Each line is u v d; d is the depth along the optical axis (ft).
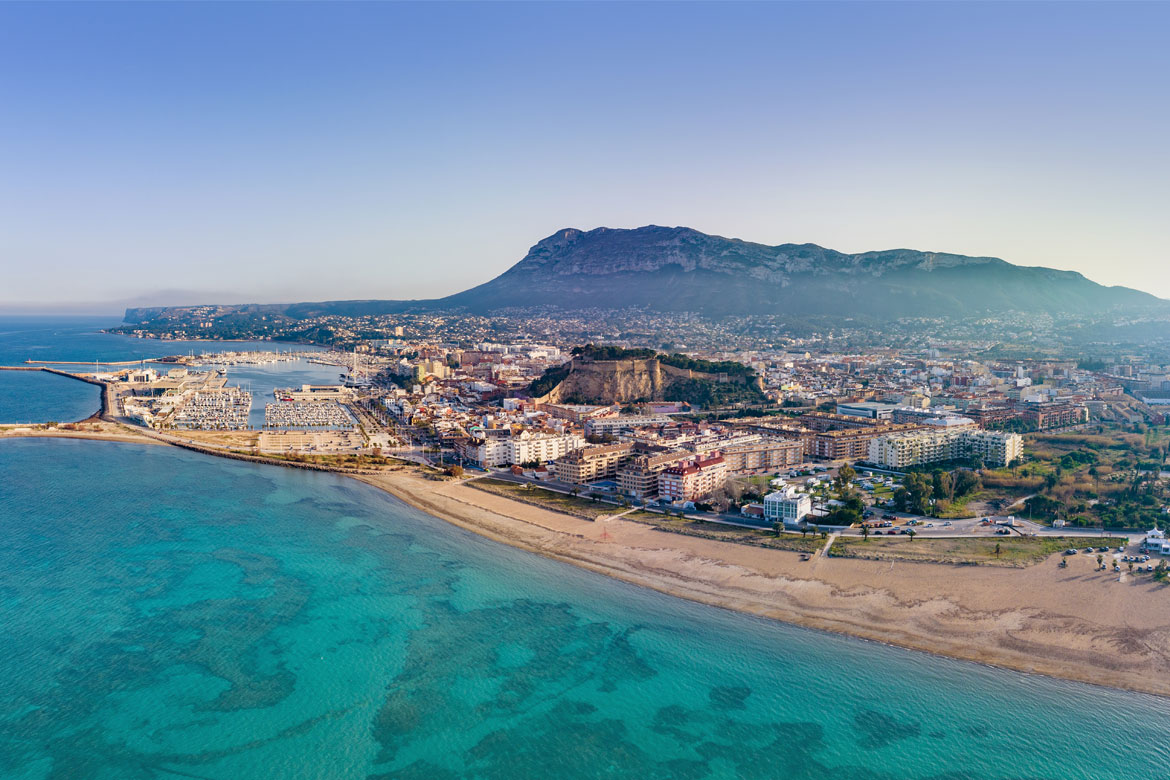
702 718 580.71
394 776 515.91
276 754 536.83
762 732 563.48
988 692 606.14
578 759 534.37
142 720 573.33
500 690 618.03
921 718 575.38
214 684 622.54
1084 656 648.79
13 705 590.55
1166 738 546.67
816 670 642.63
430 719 579.07
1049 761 526.16
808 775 517.55
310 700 601.62
